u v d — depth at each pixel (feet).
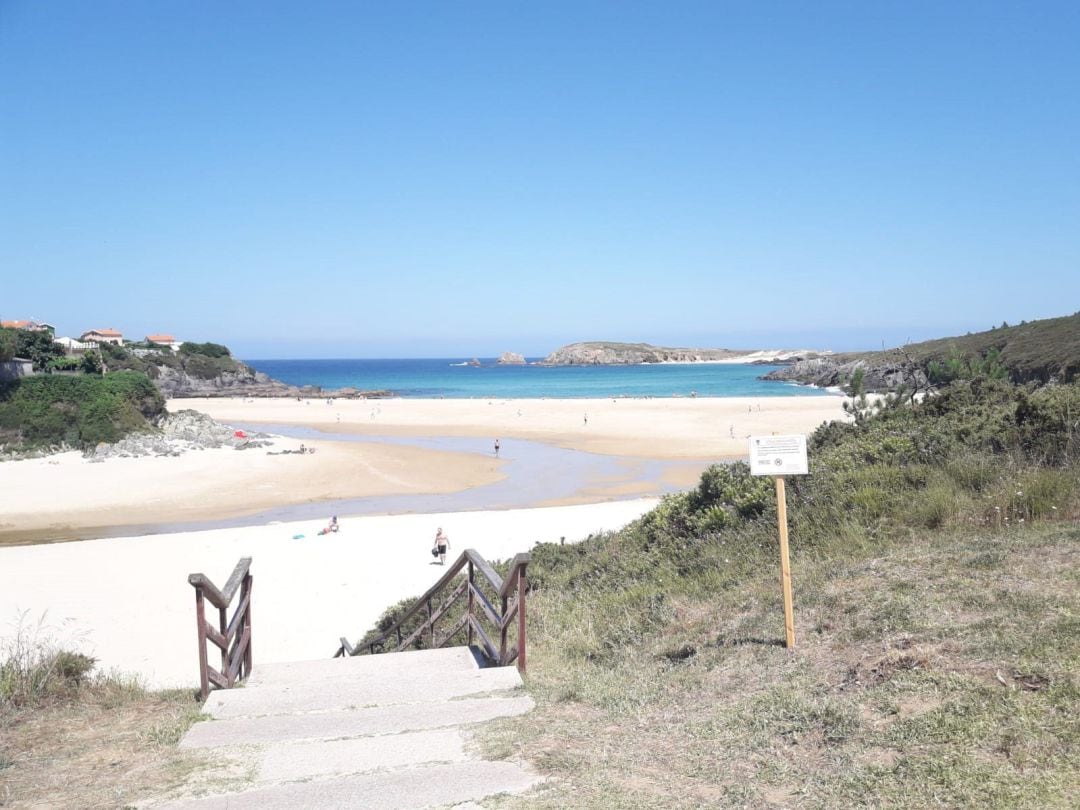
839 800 12.02
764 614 22.24
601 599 31.45
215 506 107.14
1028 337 269.85
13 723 18.95
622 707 17.72
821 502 31.19
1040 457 30.27
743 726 15.38
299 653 47.09
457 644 33.24
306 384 495.00
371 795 13.47
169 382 372.58
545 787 13.57
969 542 23.59
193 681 40.50
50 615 55.26
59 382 174.40
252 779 14.60
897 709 14.62
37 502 109.29
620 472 133.39
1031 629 16.55
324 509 104.88
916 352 349.20
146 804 13.60
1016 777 11.73
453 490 118.21
